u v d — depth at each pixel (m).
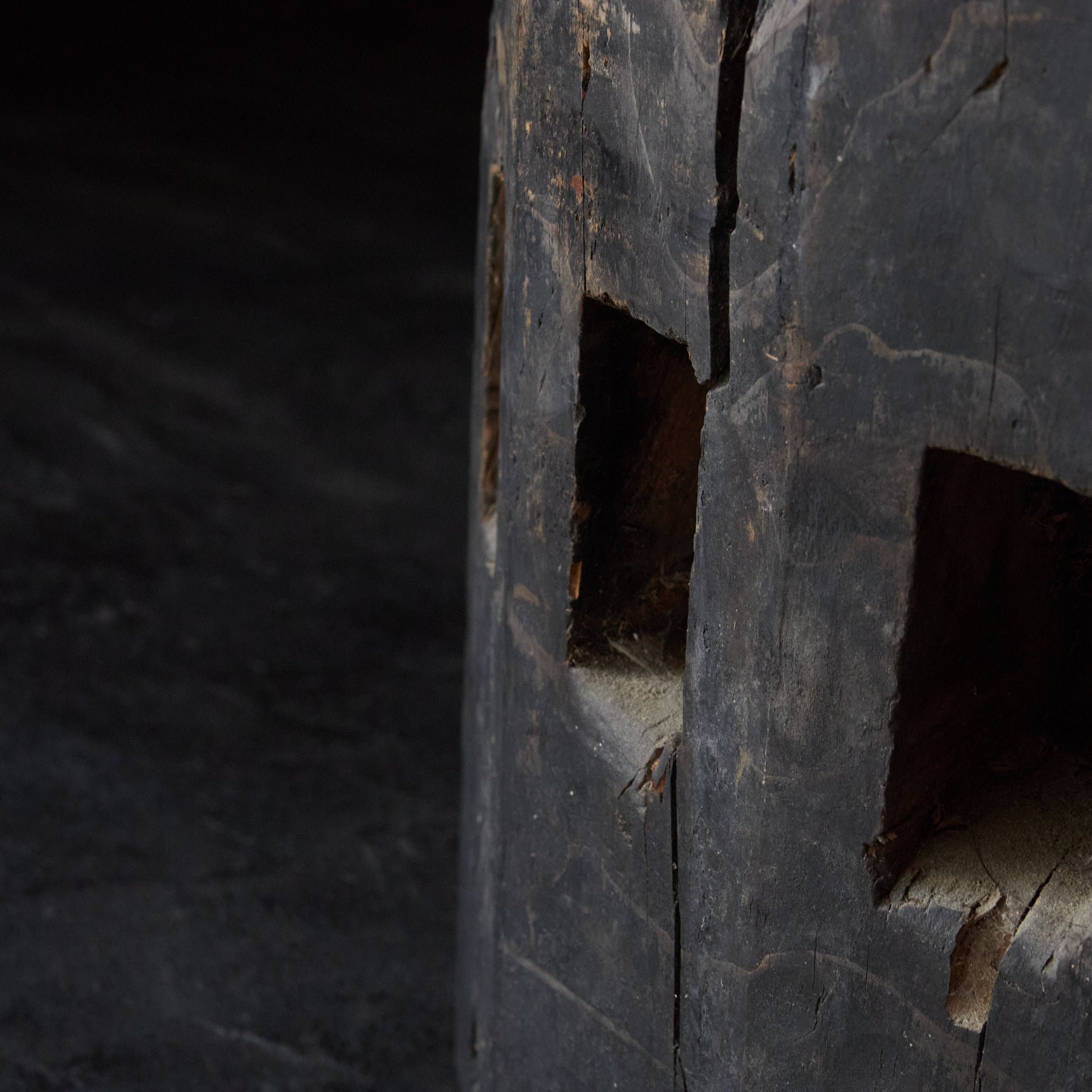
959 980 1.84
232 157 10.56
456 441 6.95
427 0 14.23
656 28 1.79
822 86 1.60
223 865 4.46
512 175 2.18
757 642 1.91
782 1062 2.09
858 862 1.89
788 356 1.75
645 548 2.34
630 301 1.98
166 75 12.33
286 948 4.17
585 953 2.43
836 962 1.96
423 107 11.70
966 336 1.57
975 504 1.77
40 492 6.46
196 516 6.32
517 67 2.09
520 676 2.42
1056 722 2.14
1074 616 2.10
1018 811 1.95
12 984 4.03
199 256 8.93
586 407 2.16
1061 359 1.50
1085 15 1.39
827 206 1.64
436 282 8.63
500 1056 2.74
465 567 5.98
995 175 1.49
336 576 5.92
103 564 5.96
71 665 5.34
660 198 1.87
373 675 5.32
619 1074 2.44
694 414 2.28
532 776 2.44
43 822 4.61
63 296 8.31
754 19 1.68
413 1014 3.95
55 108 11.47
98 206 9.65
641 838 2.22
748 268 1.76
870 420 1.69
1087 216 1.44
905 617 1.74
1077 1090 1.73
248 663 5.38
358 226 9.41
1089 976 1.69
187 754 4.93
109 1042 3.86
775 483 1.81
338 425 7.07
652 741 2.18
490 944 2.75
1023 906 1.81
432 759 4.93
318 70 12.58
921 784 1.89
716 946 2.13
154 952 4.14
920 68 1.52
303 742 4.99
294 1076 3.77
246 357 7.68
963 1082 1.85
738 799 2.02
